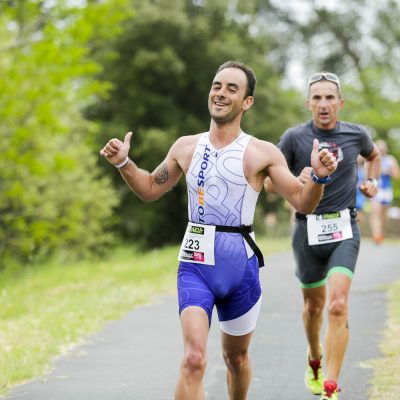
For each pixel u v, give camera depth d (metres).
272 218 79.69
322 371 17.08
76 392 16.80
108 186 69.69
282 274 34.84
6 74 46.22
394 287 30.39
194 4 82.94
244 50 83.00
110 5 46.41
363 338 21.75
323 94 16.58
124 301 28.09
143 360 19.59
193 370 11.48
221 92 12.59
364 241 58.50
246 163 12.55
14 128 48.75
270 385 17.41
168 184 13.26
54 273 41.50
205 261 12.52
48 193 53.31
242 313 12.76
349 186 16.53
